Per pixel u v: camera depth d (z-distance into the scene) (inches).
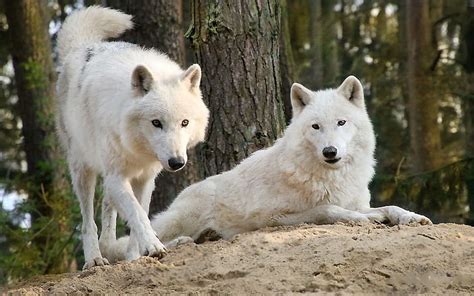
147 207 450.3
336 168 422.6
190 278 353.4
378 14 1245.1
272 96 526.3
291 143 425.4
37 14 971.3
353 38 1251.8
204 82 527.2
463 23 1025.5
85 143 448.5
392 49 1207.6
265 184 434.6
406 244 351.3
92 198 474.0
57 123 499.2
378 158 1015.6
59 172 920.3
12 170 1106.7
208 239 449.7
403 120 1173.1
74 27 498.6
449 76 1066.7
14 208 885.2
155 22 706.8
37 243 887.7
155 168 442.0
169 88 411.5
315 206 428.5
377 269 334.0
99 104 425.1
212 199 450.3
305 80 1146.0
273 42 530.6
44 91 962.1
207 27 522.3
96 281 363.6
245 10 522.9
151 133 404.2
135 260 378.0
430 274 330.6
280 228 405.4
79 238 855.1
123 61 438.3
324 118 415.8
